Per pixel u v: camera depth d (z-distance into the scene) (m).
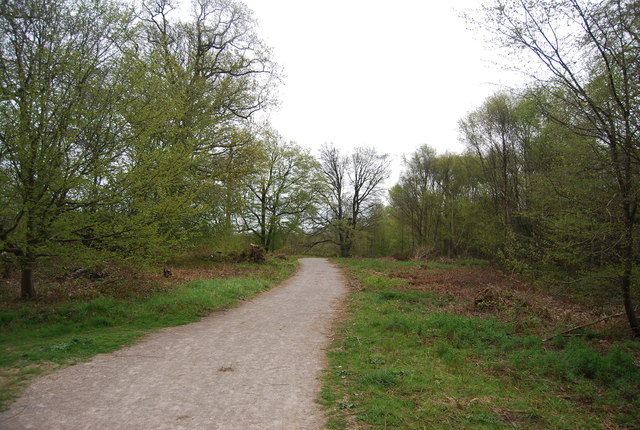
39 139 8.67
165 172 10.48
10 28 8.94
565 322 10.50
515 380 6.02
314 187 41.56
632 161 7.84
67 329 8.62
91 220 9.56
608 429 4.50
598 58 8.38
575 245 9.14
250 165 21.39
